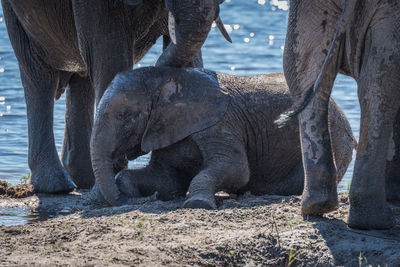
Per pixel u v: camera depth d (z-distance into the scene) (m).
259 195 12.58
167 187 12.12
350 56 8.95
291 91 9.66
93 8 12.70
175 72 12.10
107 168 11.85
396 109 8.51
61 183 13.70
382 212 8.70
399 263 7.93
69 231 9.24
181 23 11.71
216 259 8.36
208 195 11.05
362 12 8.60
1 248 8.34
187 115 11.88
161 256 8.18
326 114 9.25
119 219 9.88
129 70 12.18
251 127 12.23
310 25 9.29
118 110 11.87
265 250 8.60
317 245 8.53
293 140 12.48
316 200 9.17
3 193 13.49
